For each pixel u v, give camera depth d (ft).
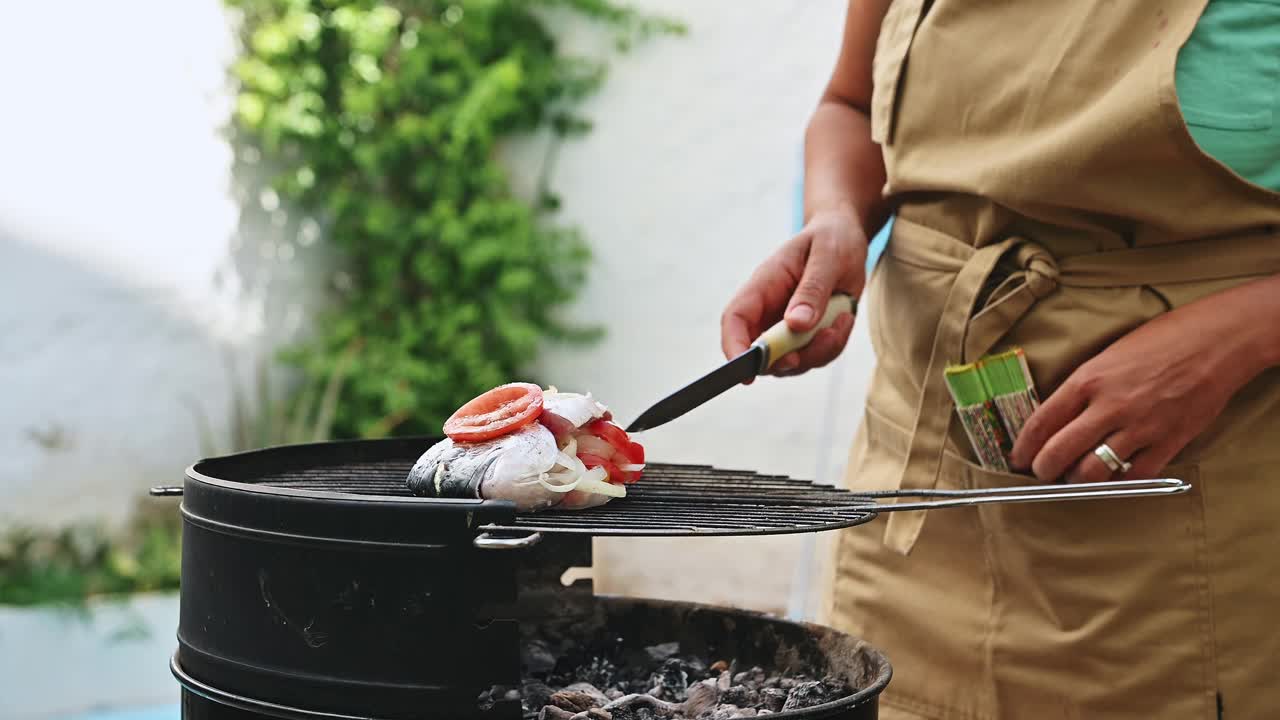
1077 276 4.53
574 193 15.70
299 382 16.51
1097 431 4.25
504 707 3.34
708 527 3.40
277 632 3.50
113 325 15.16
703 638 4.98
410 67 16.16
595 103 15.49
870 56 5.80
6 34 14.44
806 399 13.03
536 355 16.07
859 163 5.75
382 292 16.62
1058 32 4.48
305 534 3.43
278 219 16.26
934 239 4.98
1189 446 4.38
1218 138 4.23
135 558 14.82
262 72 15.81
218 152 15.79
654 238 15.24
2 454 14.56
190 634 3.84
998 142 4.68
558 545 5.02
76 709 13.10
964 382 4.66
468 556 3.32
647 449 13.99
